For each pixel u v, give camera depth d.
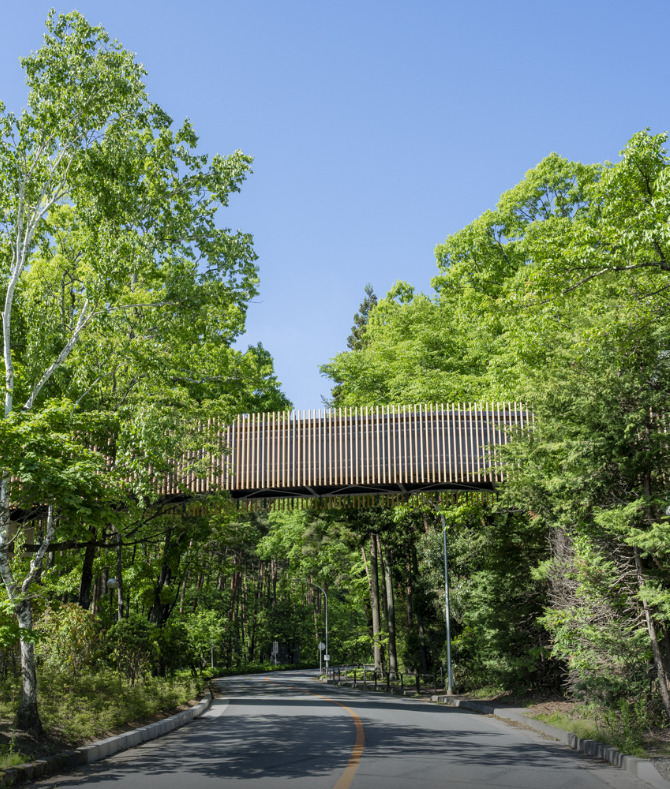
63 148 16.66
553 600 19.39
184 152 19.17
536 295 16.98
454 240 40.06
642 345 15.12
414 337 43.47
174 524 27.59
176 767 10.99
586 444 15.13
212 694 30.48
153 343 18.45
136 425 15.96
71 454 13.76
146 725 16.02
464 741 14.45
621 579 15.41
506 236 39.69
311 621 94.75
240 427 28.12
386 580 50.16
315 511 43.16
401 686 38.94
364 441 27.61
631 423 14.56
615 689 14.93
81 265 18.25
